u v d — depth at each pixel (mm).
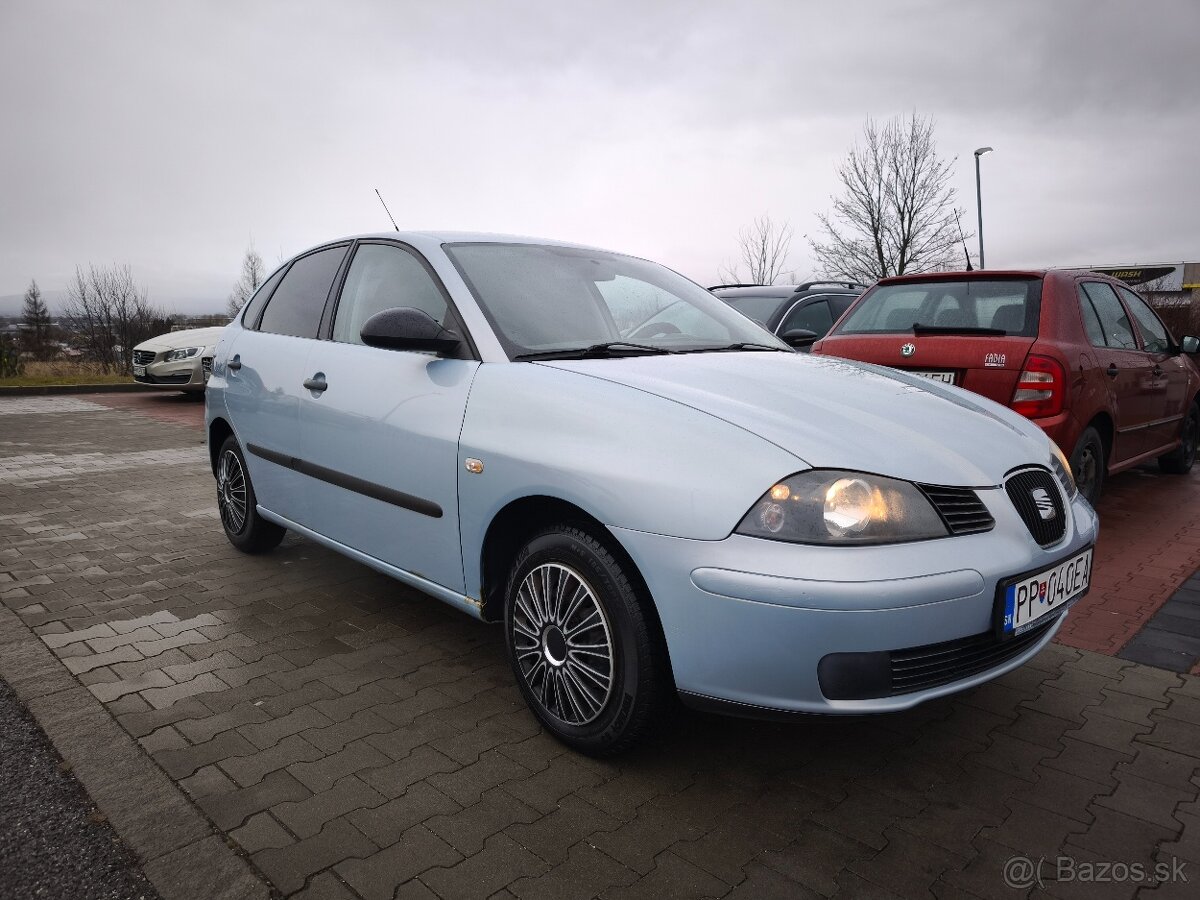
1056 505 2551
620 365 2746
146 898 1886
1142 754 2568
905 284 5297
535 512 2719
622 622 2328
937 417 2592
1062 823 2215
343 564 4496
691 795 2338
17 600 3887
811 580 2023
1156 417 5898
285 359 3805
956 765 2508
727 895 1927
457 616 3732
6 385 15570
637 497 2238
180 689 2959
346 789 2336
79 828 2137
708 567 2119
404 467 3004
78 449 8695
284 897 1893
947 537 2172
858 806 2293
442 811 2240
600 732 2434
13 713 2766
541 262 3393
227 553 4691
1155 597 3932
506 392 2682
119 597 3938
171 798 2268
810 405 2482
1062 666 3201
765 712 2133
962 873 2010
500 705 2879
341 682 3039
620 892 1931
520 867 2014
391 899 1893
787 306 7281
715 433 2252
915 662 2127
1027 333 4594
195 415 11961
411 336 2814
